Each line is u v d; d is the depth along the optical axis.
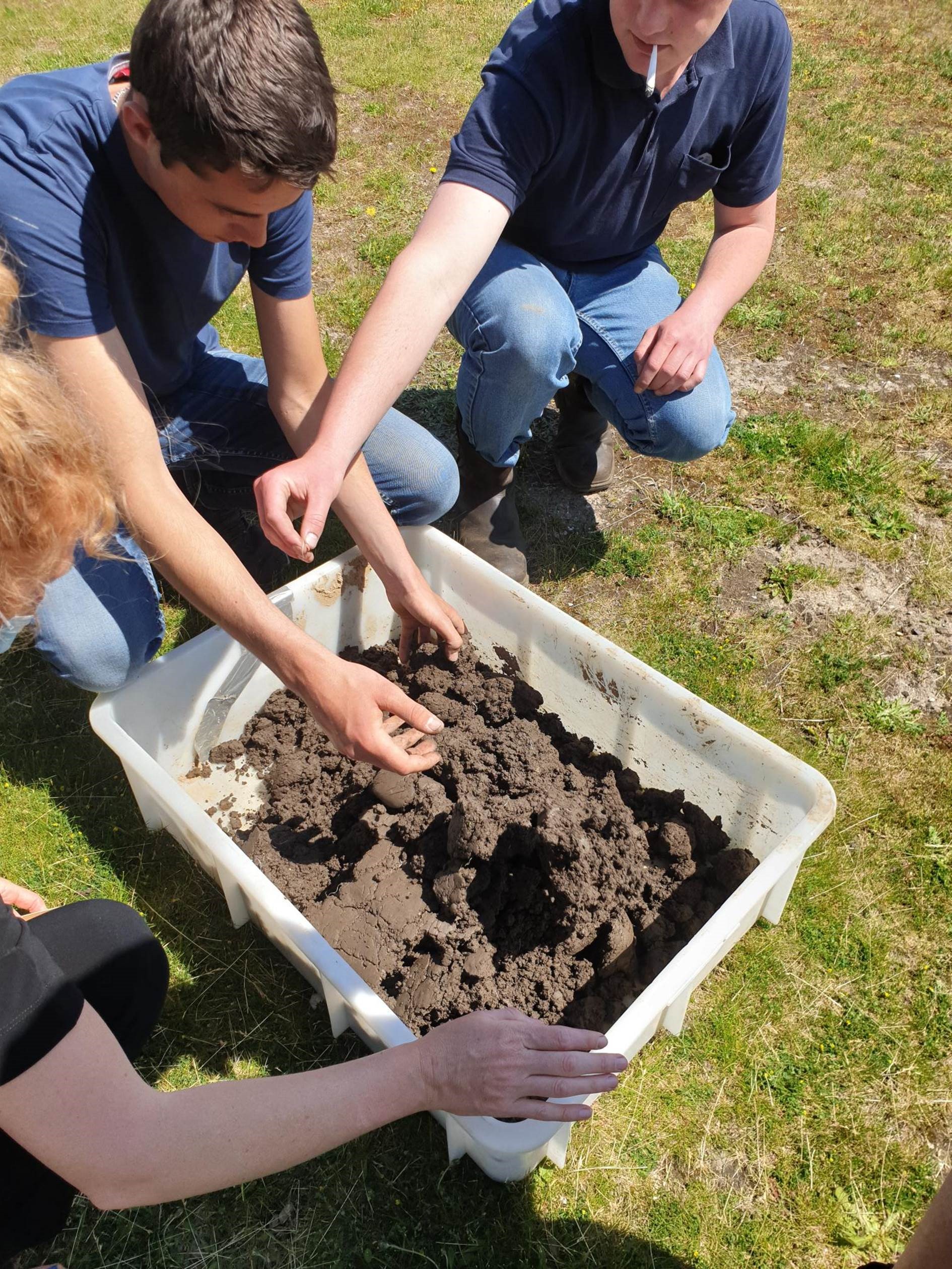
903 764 2.23
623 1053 1.40
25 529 0.86
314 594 2.20
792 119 4.50
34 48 4.96
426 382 3.19
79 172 1.67
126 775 2.10
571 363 2.32
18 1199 1.33
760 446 2.95
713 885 1.91
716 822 2.00
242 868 1.67
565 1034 1.19
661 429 2.40
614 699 2.09
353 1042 1.80
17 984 0.96
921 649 2.47
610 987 1.75
